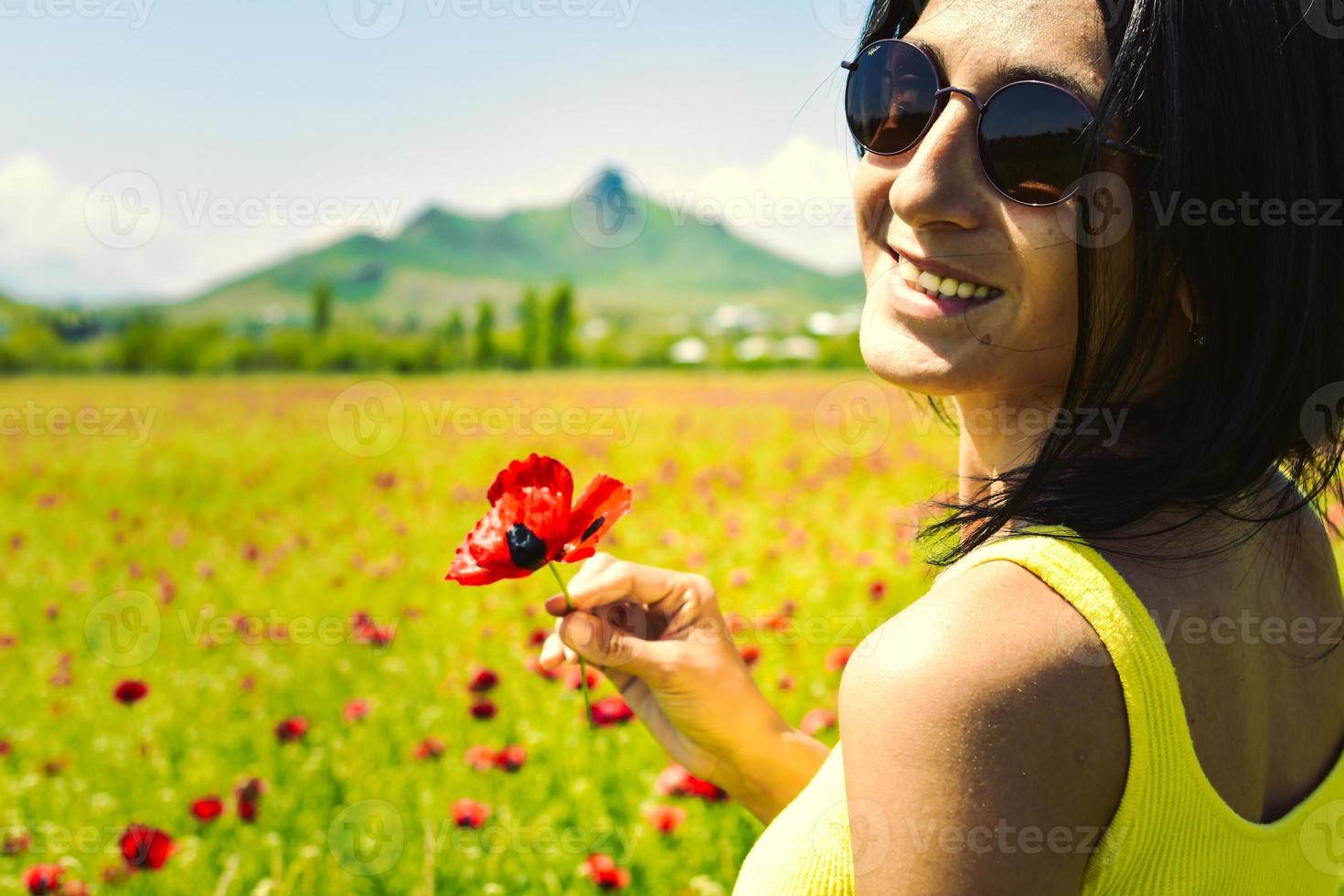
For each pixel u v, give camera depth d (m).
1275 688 0.99
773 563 7.22
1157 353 0.92
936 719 0.80
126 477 15.59
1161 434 0.97
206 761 4.58
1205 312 0.93
